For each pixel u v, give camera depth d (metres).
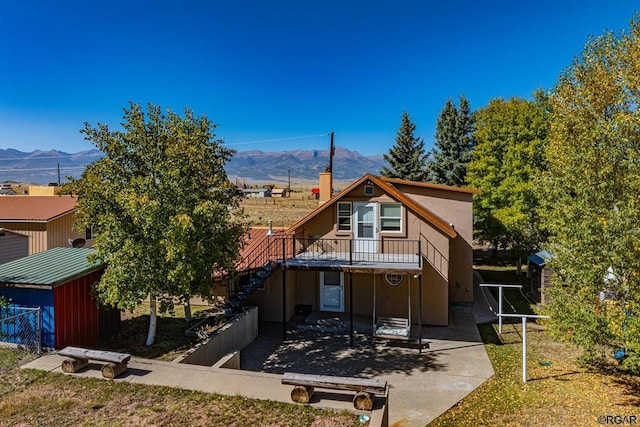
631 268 8.02
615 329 7.77
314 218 16.94
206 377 7.98
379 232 16.25
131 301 9.70
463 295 19.00
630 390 9.62
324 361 12.07
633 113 10.93
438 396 9.73
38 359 8.80
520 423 8.30
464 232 18.92
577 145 12.52
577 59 15.71
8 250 18.27
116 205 10.26
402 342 13.66
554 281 9.63
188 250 9.79
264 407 6.80
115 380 7.82
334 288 16.75
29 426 6.28
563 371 10.91
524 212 22.69
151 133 11.52
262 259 16.42
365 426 6.21
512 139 23.77
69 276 10.02
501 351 12.70
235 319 12.94
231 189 12.29
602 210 8.66
